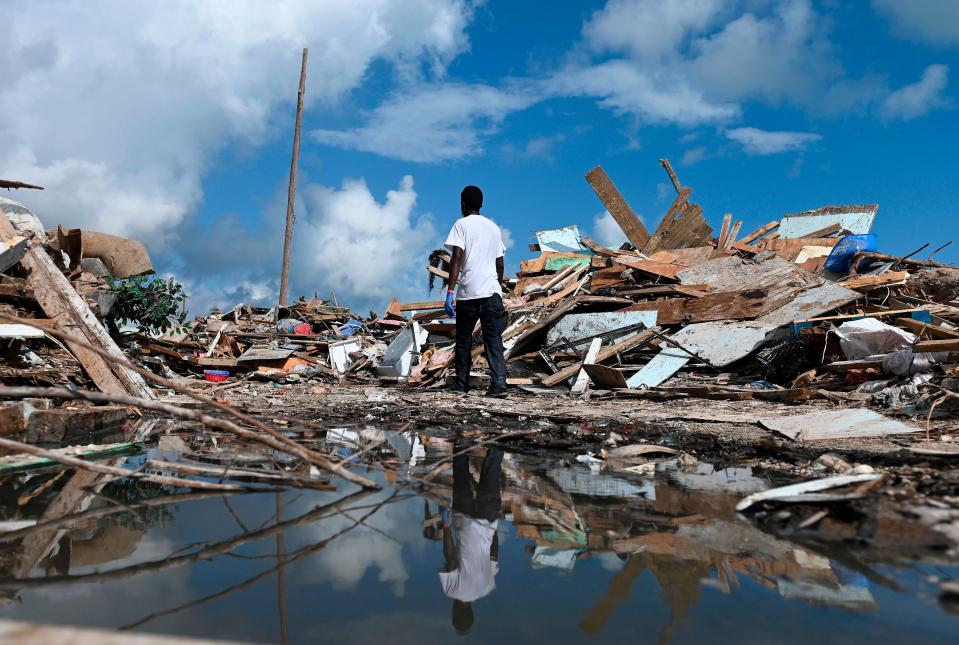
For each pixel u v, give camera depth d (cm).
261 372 1042
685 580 129
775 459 289
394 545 155
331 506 196
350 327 1501
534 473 256
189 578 129
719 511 190
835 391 601
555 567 138
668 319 877
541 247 1527
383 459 288
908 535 155
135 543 155
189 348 1171
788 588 125
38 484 225
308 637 100
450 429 401
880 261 968
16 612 110
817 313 781
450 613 111
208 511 189
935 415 399
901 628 107
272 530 168
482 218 672
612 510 193
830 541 157
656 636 102
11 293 553
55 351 576
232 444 324
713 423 409
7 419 308
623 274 1037
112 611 111
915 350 554
